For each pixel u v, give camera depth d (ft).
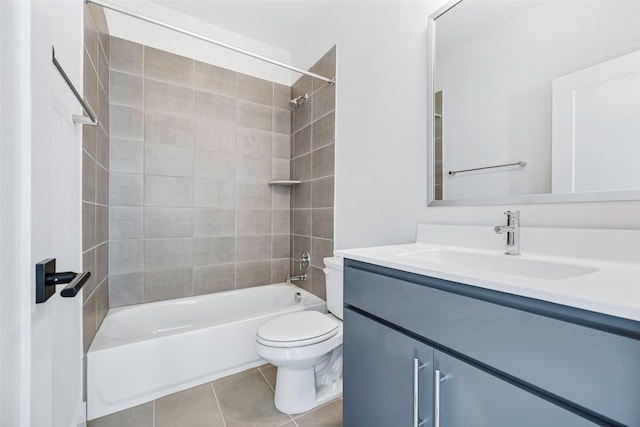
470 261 3.43
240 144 7.90
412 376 2.55
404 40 4.79
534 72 3.22
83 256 4.18
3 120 1.28
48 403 1.73
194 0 6.61
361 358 3.16
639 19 2.51
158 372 4.87
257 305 7.75
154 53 6.74
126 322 6.09
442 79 4.18
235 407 4.67
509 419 1.86
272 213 8.41
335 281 5.09
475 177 3.79
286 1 6.59
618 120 2.62
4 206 1.29
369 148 5.53
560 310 1.67
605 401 1.48
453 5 4.03
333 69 6.57
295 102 7.78
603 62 2.72
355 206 5.90
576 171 2.89
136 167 6.57
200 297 7.09
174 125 7.00
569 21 2.95
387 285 2.84
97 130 5.11
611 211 2.69
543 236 3.07
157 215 6.82
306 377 4.67
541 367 1.72
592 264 2.56
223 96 7.64
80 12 4.08
